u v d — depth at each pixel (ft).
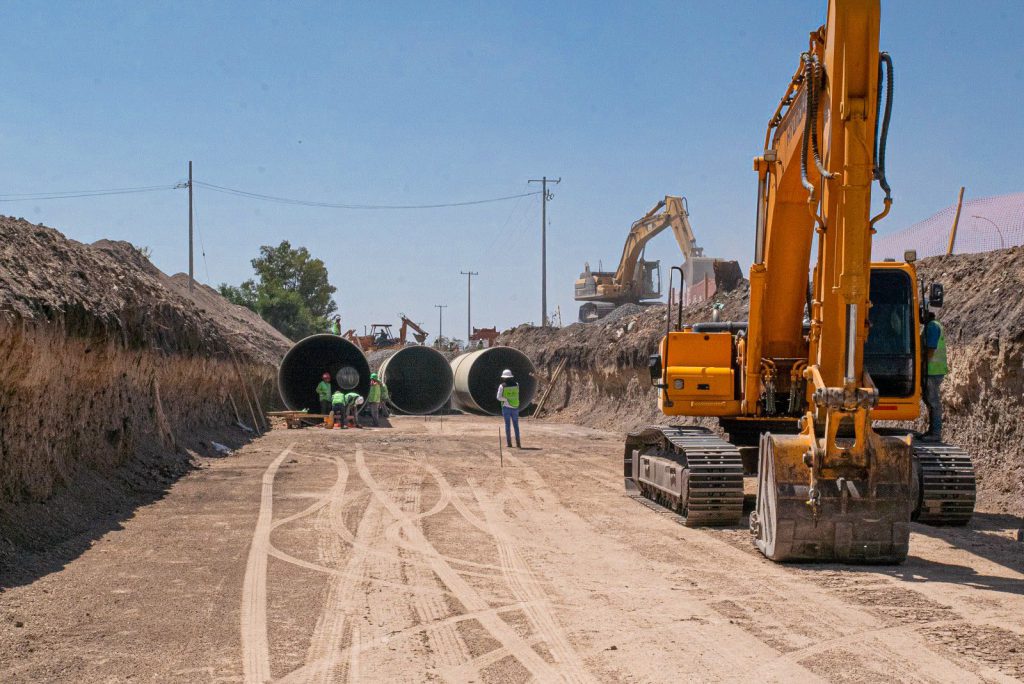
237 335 123.95
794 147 30.91
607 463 60.29
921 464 36.04
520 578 26.23
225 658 18.75
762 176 34.06
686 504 35.17
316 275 287.28
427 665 18.31
